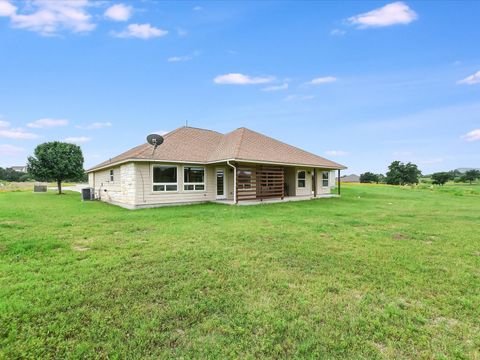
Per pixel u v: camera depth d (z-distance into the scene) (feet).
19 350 7.62
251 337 8.34
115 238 20.70
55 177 73.10
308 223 27.58
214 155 49.52
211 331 8.66
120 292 11.30
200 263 14.96
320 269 14.28
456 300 10.89
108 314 9.55
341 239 20.83
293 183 62.59
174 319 9.33
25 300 10.44
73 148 76.07
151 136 45.01
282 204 47.06
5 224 26.02
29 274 13.15
